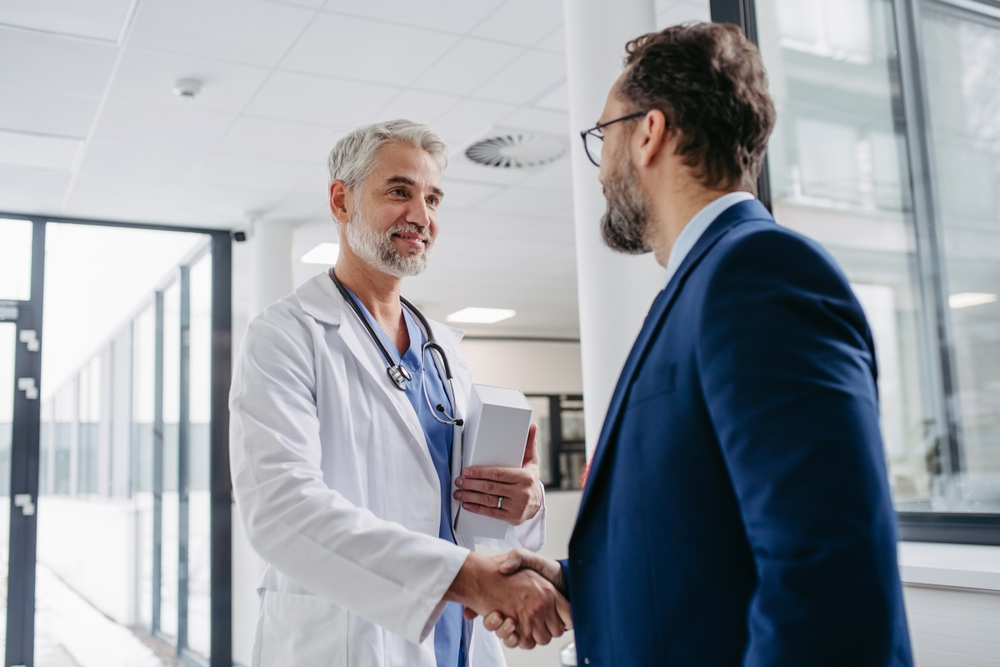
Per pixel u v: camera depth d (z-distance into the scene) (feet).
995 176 6.88
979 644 5.40
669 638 2.42
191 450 17.83
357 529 3.60
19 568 15.35
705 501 2.40
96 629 16.29
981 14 7.11
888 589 2.00
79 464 16.74
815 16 8.31
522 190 16.31
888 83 7.73
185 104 11.89
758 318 2.26
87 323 17.11
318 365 4.37
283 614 4.17
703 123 2.84
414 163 4.81
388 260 4.74
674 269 2.85
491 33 10.22
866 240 7.82
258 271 17.35
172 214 16.92
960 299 7.09
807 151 8.34
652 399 2.57
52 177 14.51
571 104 7.73
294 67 10.93
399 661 4.09
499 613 3.44
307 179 15.03
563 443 33.94
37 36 9.89
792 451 2.09
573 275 24.07
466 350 32.78
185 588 17.42
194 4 9.32
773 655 2.02
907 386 7.45
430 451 4.70
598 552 2.78
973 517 6.73
